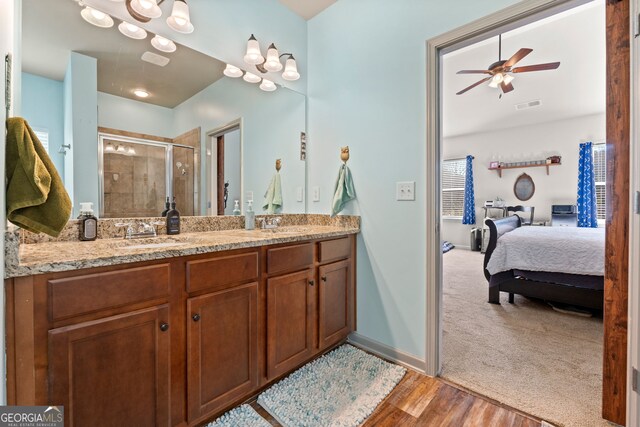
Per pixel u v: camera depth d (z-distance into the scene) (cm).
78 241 134
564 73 389
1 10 73
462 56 366
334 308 188
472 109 514
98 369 94
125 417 100
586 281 253
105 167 146
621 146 125
